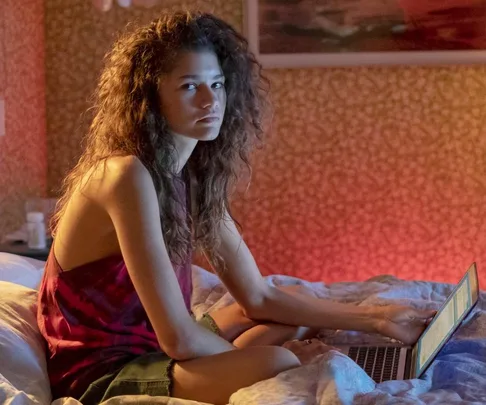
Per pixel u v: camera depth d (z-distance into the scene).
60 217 1.84
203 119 1.64
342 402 1.43
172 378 1.60
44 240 2.71
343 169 3.22
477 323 2.02
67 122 3.26
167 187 1.68
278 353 1.59
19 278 2.18
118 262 1.68
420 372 1.69
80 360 1.69
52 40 3.23
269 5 3.13
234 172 1.90
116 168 1.60
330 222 3.25
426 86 3.17
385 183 3.23
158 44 1.64
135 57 1.66
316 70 3.18
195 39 1.64
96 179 1.63
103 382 1.64
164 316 1.58
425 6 3.10
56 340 1.73
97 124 1.79
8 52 2.81
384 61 3.13
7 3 2.80
